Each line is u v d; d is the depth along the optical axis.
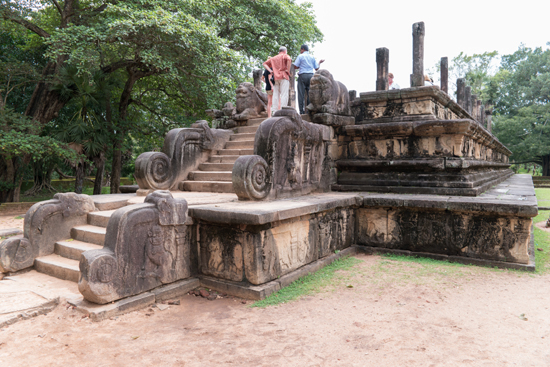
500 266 5.33
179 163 7.36
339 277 4.97
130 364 2.75
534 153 33.44
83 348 3.00
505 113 39.75
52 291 4.02
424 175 6.98
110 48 13.01
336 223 6.00
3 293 3.95
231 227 4.41
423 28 7.18
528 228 5.19
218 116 10.04
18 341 3.10
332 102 7.44
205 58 12.09
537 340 3.11
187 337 3.22
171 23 10.84
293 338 3.18
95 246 4.70
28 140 10.80
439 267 5.39
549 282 4.68
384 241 6.35
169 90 18.12
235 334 3.28
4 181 13.42
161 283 4.24
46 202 4.95
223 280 4.50
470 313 3.71
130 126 16.23
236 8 14.41
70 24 11.41
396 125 7.09
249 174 5.36
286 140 6.11
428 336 3.19
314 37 18.11
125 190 8.35
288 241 4.79
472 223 5.60
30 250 4.75
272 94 8.80
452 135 6.71
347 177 7.83
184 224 4.53
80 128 13.39
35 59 16.34
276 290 4.39
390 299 4.14
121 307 3.70
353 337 3.19
